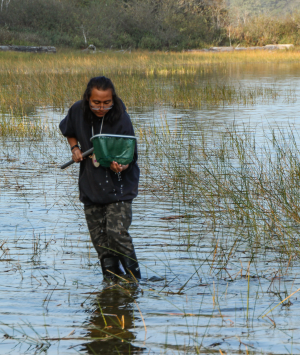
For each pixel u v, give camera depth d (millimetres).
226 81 22062
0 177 7016
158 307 3301
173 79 22969
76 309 3271
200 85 20078
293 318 3105
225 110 13641
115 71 26578
